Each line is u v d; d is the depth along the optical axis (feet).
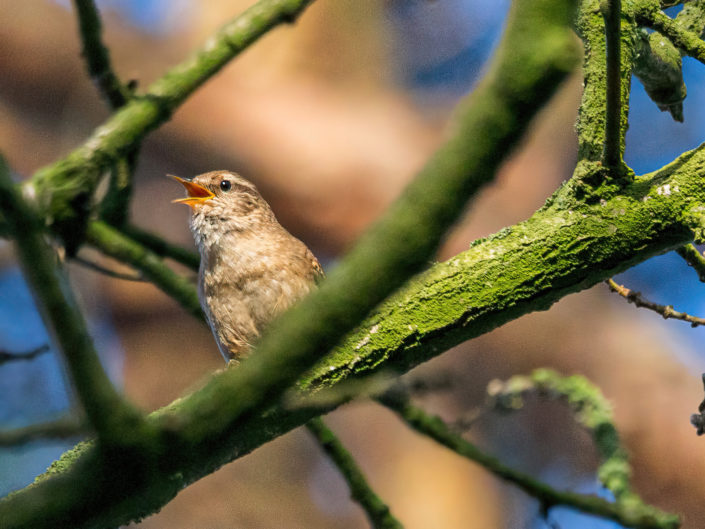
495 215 59.72
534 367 58.95
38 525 8.33
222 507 53.62
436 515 55.72
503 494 56.75
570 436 56.70
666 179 16.11
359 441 58.54
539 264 16.11
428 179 6.60
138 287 58.90
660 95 19.90
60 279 7.97
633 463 55.21
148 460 8.27
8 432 9.37
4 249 48.73
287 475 55.62
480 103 6.25
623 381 57.36
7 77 59.31
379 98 62.54
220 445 8.35
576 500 23.59
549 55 5.95
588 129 16.49
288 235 29.84
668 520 23.18
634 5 17.37
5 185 7.62
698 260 17.93
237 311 27.76
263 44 60.44
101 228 23.56
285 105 59.36
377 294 7.00
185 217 60.08
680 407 56.18
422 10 64.34
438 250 6.81
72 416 8.95
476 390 58.08
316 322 7.25
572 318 60.13
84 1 17.87
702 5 19.98
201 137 57.93
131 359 59.67
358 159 58.18
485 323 16.25
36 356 17.99
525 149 6.75
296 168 57.57
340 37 62.03
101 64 18.56
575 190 16.33
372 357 15.90
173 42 60.34
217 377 8.41
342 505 55.21
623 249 15.98
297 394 15.66
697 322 18.71
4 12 58.70
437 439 24.14
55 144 60.85
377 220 7.09
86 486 8.37
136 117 17.39
